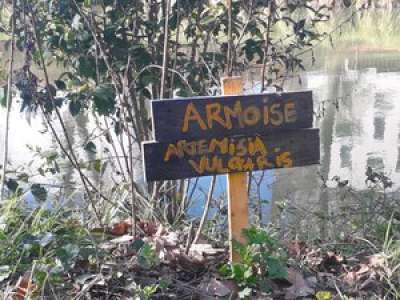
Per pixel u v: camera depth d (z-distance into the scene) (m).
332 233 4.22
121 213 4.21
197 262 3.34
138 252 3.27
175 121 2.96
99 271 3.18
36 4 4.13
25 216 3.73
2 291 3.04
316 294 3.07
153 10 4.49
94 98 4.08
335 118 8.52
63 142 6.30
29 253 3.28
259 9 5.54
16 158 6.25
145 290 2.95
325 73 11.71
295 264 3.38
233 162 3.08
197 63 4.47
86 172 5.33
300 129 3.14
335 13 6.66
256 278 3.11
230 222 3.18
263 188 5.99
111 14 4.31
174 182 4.41
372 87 10.35
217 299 3.03
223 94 3.09
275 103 3.08
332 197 5.61
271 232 3.91
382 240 3.87
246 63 4.70
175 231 3.93
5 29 4.55
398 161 6.78
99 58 4.20
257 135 3.08
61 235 3.40
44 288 3.03
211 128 3.02
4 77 4.04
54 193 4.73
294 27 4.66
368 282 3.21
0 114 8.54
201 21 4.45
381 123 8.23
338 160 6.91
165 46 3.66
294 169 6.69
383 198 4.73
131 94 4.44
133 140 4.99
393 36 15.02
